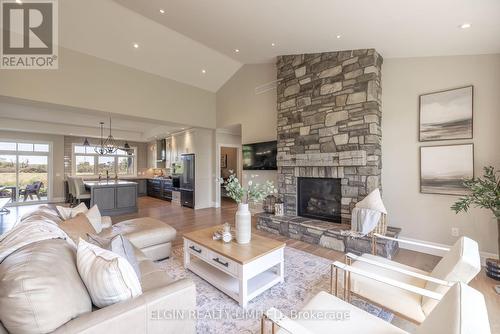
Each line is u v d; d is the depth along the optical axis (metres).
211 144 7.09
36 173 7.96
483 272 2.71
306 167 4.21
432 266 2.89
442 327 0.94
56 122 7.32
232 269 2.13
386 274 1.85
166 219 5.39
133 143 10.20
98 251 1.28
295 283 2.45
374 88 3.46
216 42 4.17
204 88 6.30
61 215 2.56
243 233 2.42
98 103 4.40
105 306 1.21
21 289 0.92
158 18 3.54
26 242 1.28
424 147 3.33
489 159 2.86
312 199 4.25
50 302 0.96
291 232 3.97
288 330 1.10
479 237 2.95
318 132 4.04
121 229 2.92
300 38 3.52
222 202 7.80
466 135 3.01
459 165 3.05
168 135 8.47
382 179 3.70
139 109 4.99
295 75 4.41
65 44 4.00
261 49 4.29
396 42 3.09
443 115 3.18
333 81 3.87
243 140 5.83
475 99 2.96
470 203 2.74
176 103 5.68
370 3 2.32
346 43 3.42
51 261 1.12
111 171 9.66
